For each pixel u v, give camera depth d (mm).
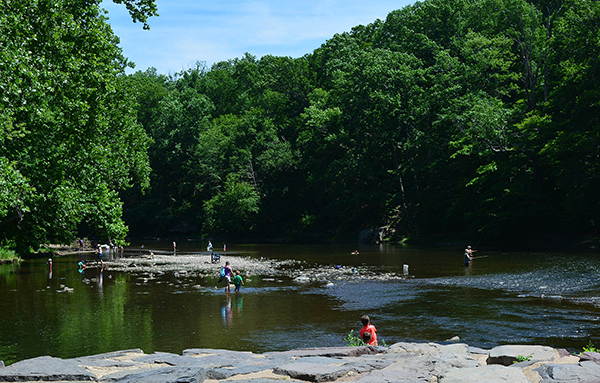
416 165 61375
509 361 7574
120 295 24312
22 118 19500
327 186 73812
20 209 20297
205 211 92875
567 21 46406
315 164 78312
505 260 36469
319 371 6594
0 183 16984
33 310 20391
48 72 19891
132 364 7684
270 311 19781
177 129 97438
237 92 115812
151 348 14297
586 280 25344
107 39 24594
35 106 18938
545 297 21156
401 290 24422
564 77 45812
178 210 97875
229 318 18547
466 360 7297
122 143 38188
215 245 71688
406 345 9164
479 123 50000
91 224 25016
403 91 63125
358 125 67000
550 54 51094
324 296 23203
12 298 23484
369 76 63000
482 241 53219
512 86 56781
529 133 48000
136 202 104125
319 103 76312
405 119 63781
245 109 108812
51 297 23766
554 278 26406
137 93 44969
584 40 44625
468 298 21656
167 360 7934
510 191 49219
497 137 49812
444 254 44094
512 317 17391
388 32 77000
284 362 7520
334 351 8508
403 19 73562
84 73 22688
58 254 54438
